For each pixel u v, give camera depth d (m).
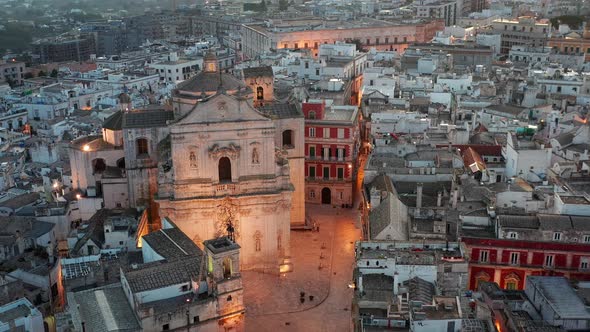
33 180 145.50
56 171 148.25
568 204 99.25
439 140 138.38
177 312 80.06
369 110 166.00
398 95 182.25
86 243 105.25
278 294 107.81
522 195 106.25
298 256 120.81
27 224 117.44
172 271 84.06
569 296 76.25
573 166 121.19
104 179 124.19
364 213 118.88
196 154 109.19
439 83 189.00
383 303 80.56
